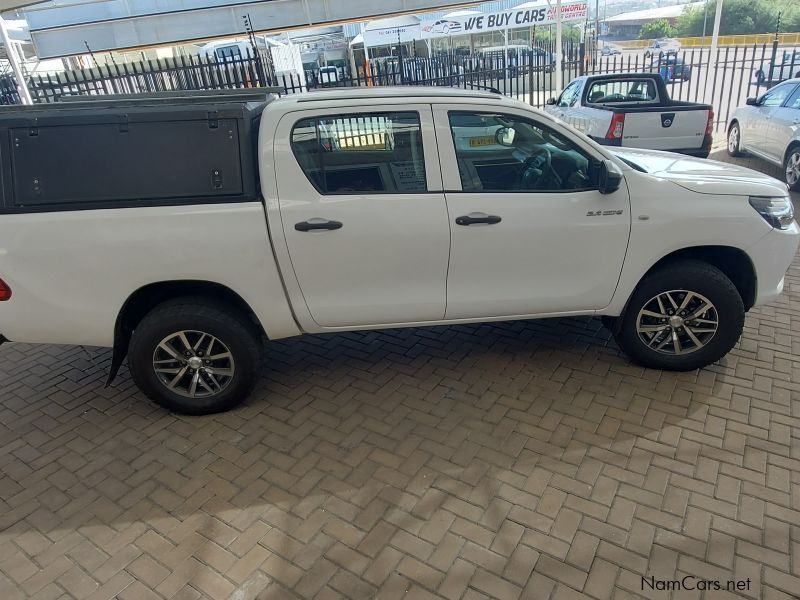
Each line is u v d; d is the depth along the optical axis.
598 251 3.40
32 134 2.98
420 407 3.53
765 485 2.75
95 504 2.89
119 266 3.10
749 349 3.92
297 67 17.64
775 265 3.53
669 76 17.02
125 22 11.11
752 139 9.11
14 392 3.99
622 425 3.23
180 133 3.04
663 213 3.33
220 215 3.10
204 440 3.35
